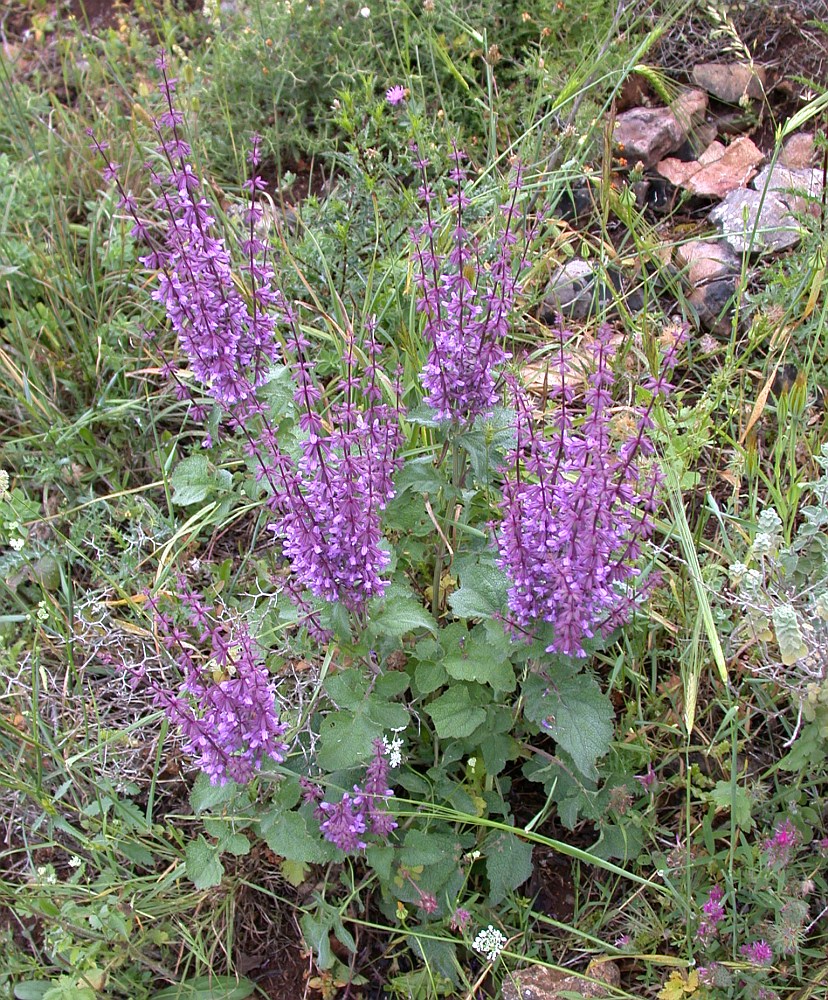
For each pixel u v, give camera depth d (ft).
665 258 2.83
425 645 1.97
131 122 3.27
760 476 2.35
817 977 1.83
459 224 1.86
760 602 1.92
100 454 2.82
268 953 2.11
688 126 3.09
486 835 2.04
